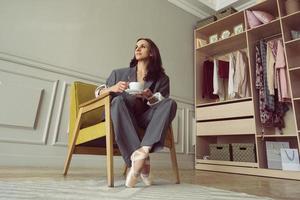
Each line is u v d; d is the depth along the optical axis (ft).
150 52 4.60
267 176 6.57
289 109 7.77
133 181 3.15
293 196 3.08
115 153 4.16
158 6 9.50
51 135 5.98
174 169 4.03
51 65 6.23
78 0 7.10
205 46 9.64
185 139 9.23
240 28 9.02
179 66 9.84
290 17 7.21
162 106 3.54
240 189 3.63
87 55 7.01
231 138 9.27
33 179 3.42
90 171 5.36
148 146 3.21
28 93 5.72
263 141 7.32
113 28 7.82
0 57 5.43
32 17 6.12
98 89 4.13
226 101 8.30
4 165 5.17
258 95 7.64
